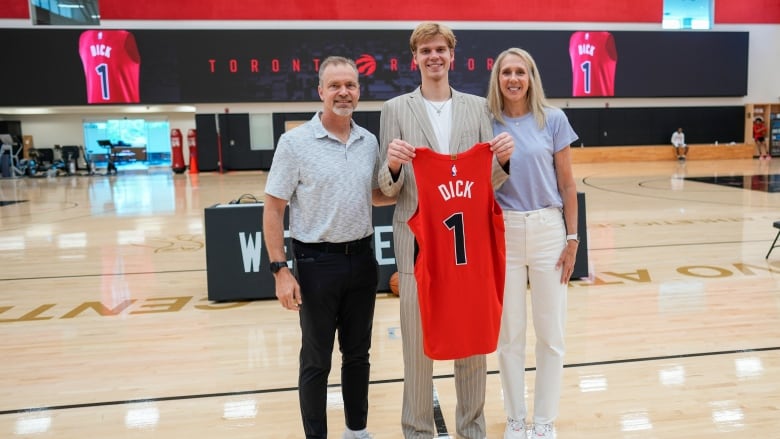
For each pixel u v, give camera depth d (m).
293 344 3.67
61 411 2.76
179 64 17.95
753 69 20.48
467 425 2.30
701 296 4.50
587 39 19.14
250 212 4.65
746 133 20.83
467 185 2.05
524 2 18.73
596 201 10.23
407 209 2.17
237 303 4.62
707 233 7.15
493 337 2.13
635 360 3.23
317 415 2.24
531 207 2.25
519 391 2.37
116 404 2.83
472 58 18.69
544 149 2.22
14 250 6.94
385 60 18.41
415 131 2.15
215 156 18.97
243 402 2.83
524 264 2.29
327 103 2.11
